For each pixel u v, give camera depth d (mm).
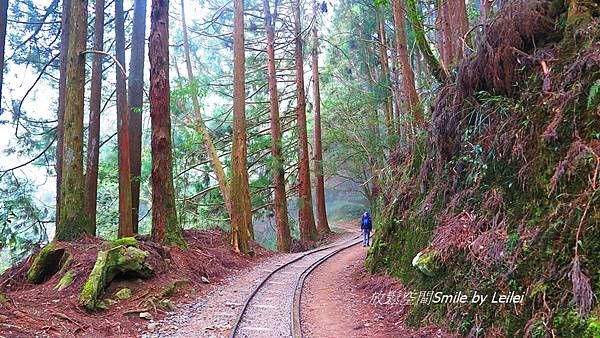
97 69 13969
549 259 5633
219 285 12438
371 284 11242
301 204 28188
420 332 7375
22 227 16109
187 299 10602
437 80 11531
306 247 26219
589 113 6004
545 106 6863
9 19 16109
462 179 8812
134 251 10680
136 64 15422
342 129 29609
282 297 10852
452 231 8008
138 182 15352
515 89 8000
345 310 9711
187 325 8617
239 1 18188
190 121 21859
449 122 9383
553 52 7277
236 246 17203
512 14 8031
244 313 9375
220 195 24484
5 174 16125
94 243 11750
